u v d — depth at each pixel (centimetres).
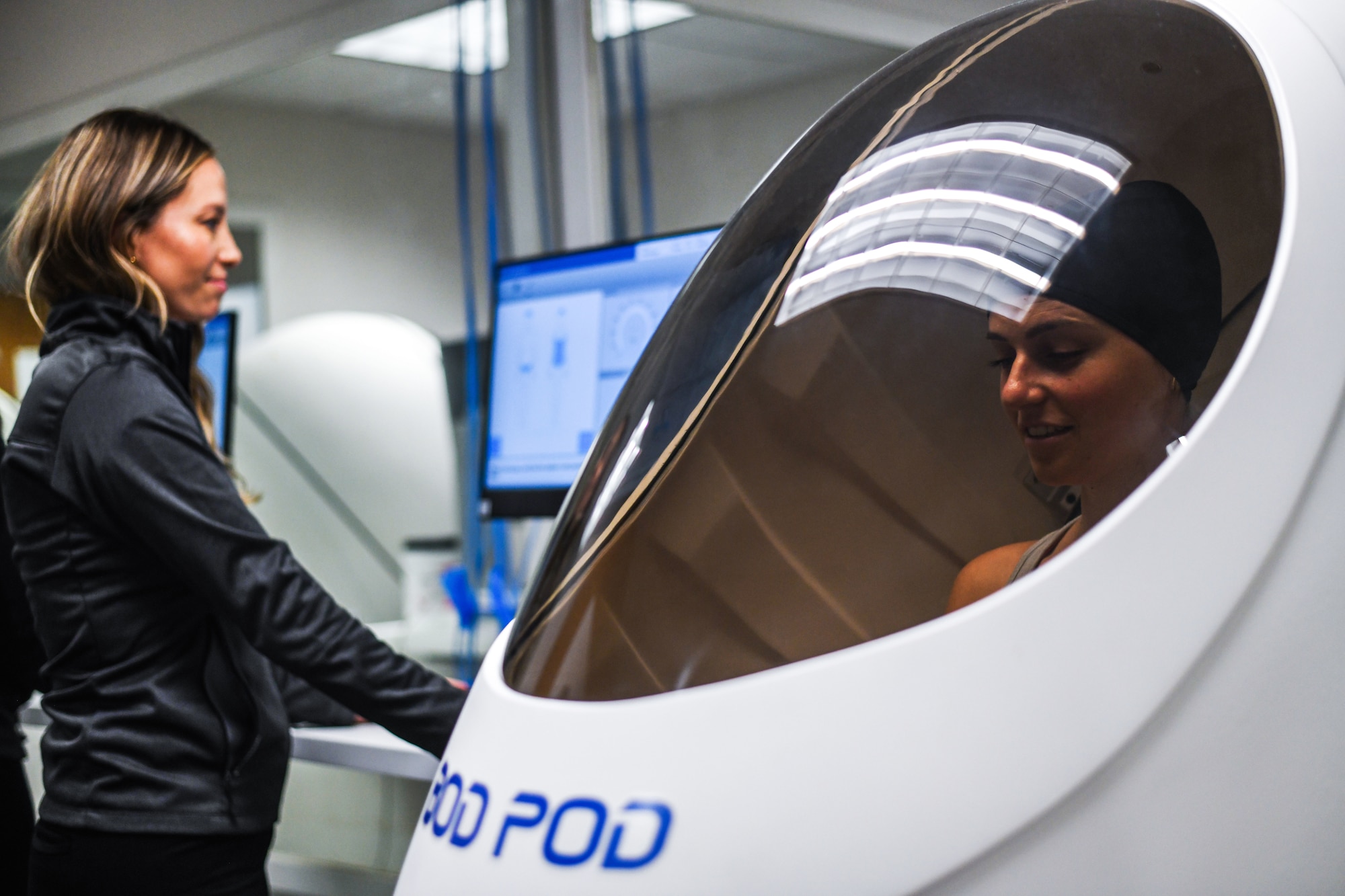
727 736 45
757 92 213
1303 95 52
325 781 242
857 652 45
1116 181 54
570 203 209
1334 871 45
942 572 50
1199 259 51
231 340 192
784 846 43
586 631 54
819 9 205
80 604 105
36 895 108
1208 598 44
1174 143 54
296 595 103
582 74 207
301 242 275
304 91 270
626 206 212
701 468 58
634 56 213
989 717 43
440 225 253
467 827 49
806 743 44
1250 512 45
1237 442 45
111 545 106
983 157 59
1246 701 44
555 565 61
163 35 282
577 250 160
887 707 43
